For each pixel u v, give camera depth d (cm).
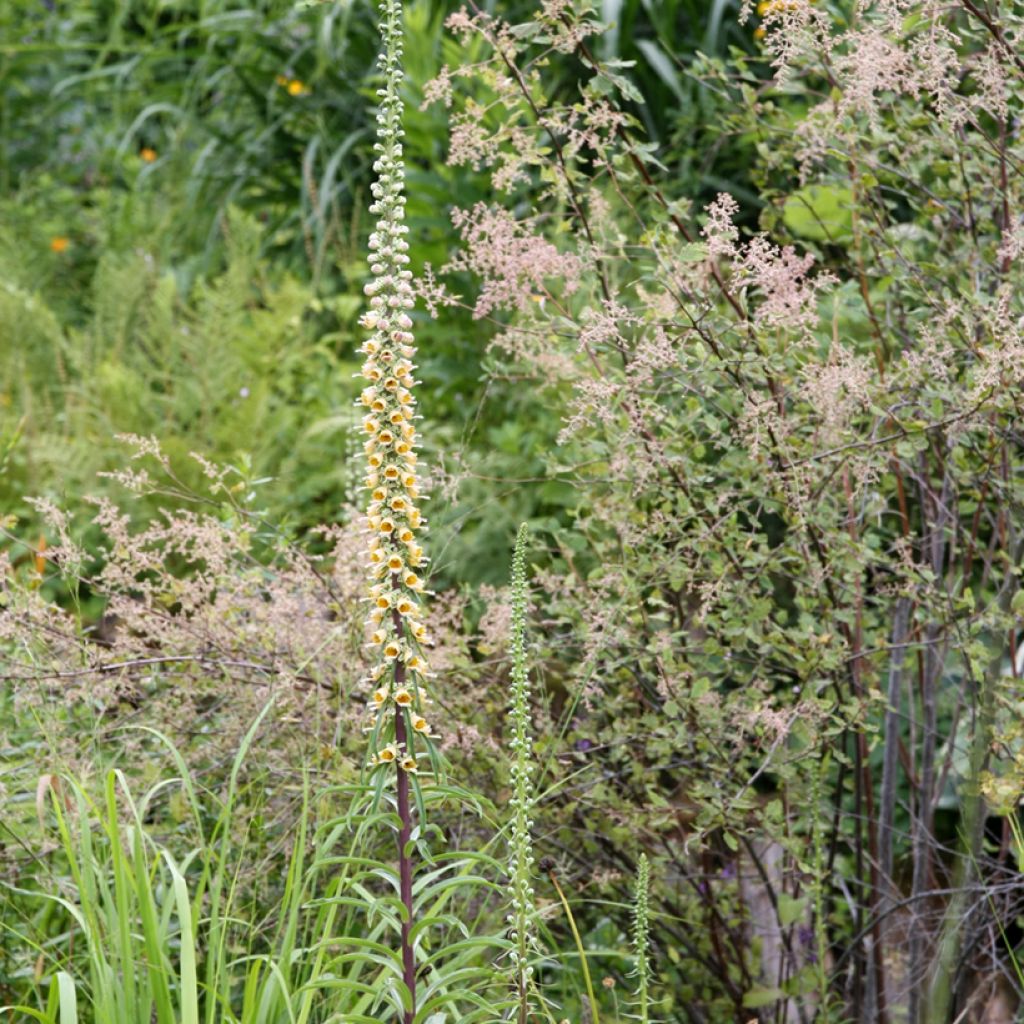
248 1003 284
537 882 366
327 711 372
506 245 362
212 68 1020
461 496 538
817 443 348
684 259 332
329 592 380
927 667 383
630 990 375
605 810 351
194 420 702
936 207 376
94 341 776
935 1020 350
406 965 266
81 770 361
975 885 350
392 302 256
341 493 661
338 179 891
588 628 354
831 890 418
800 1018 369
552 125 361
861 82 339
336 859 268
